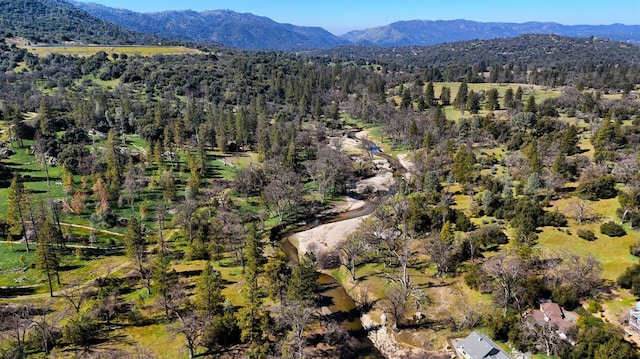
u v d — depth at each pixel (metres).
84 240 96.50
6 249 90.25
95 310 69.62
